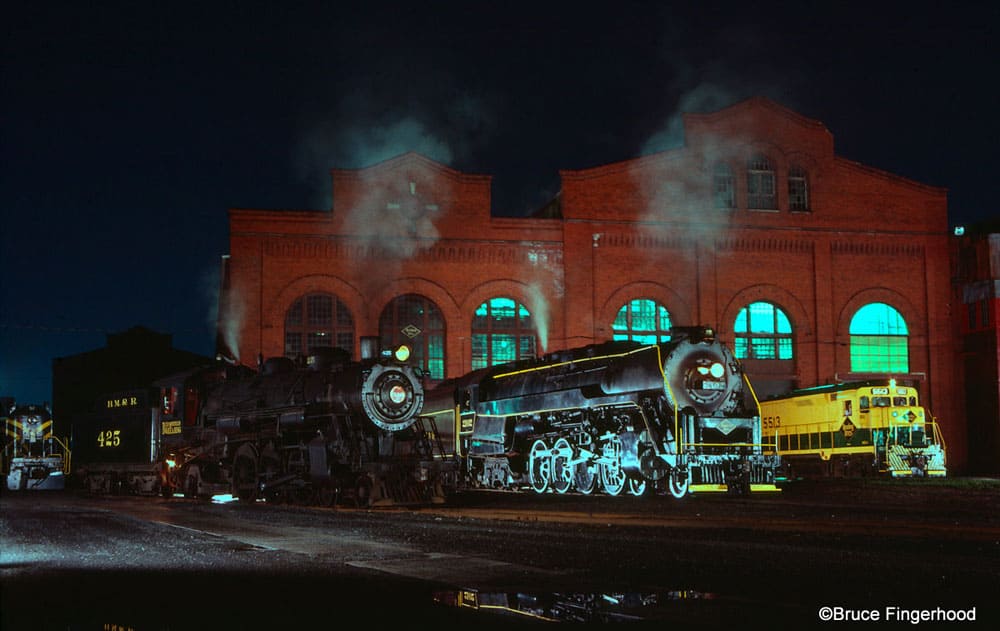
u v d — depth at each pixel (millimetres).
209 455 28672
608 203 41562
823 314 42406
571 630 7527
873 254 43281
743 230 42375
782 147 43125
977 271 42812
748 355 42188
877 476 35125
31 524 18094
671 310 41656
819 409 37938
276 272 39500
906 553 11914
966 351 42938
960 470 42375
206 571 10930
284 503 24969
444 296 40562
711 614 8148
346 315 40094
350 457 23141
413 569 10961
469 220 41000
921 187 43844
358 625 7805
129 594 9438
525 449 28781
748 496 23938
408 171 40844
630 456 23578
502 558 11906
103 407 35594
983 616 8102
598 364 25750
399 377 24125
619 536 14359
